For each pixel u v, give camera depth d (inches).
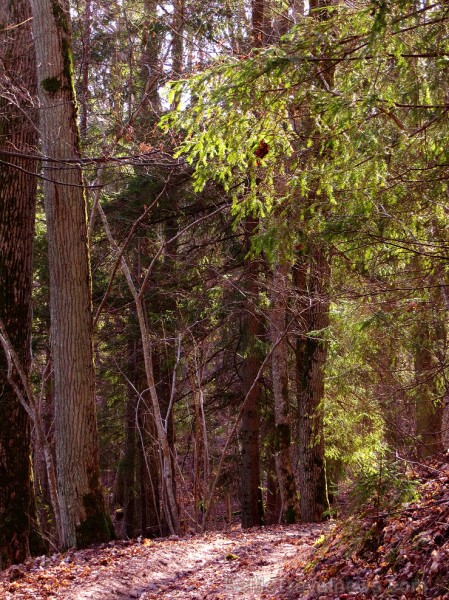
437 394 301.4
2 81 439.2
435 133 208.4
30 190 454.9
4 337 443.8
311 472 581.3
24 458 448.5
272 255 238.5
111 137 580.1
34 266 740.7
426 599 185.5
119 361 810.2
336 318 339.3
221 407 756.0
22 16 456.8
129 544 423.2
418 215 232.5
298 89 203.6
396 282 255.3
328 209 237.0
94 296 737.6
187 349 716.7
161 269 702.5
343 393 447.8
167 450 577.6
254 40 486.3
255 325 666.2
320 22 201.2
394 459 228.7
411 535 217.5
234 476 818.8
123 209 670.5
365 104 186.9
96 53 633.6
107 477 1149.7
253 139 217.0
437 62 187.9
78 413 437.4
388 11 168.7
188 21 544.1
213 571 347.6
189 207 668.7
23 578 340.2
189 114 205.2
